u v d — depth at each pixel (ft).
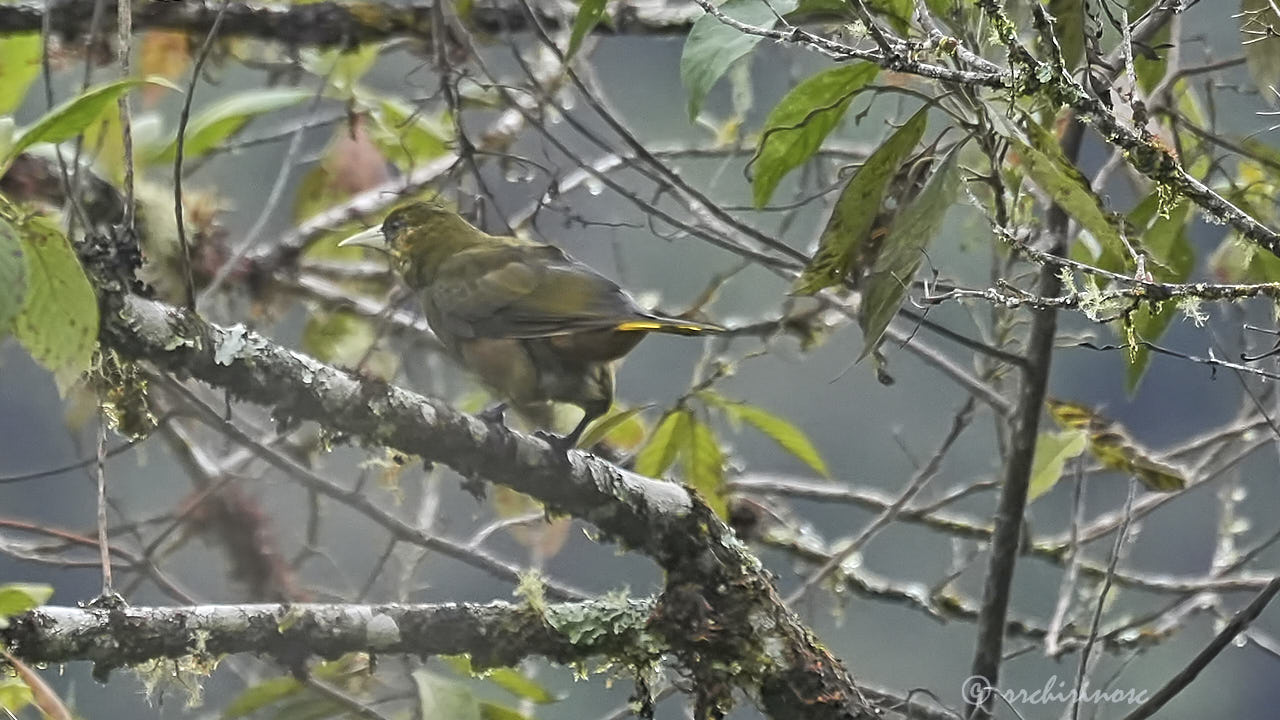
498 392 31.37
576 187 38.75
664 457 33.81
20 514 61.21
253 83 49.14
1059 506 62.13
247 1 36.35
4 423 60.95
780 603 27.73
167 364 22.66
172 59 37.93
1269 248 22.40
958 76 22.15
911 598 39.19
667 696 31.40
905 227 24.73
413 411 24.32
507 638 26.53
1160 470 34.63
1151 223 29.53
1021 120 25.14
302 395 23.41
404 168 40.57
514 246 31.99
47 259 20.04
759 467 63.16
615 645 26.81
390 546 33.78
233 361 22.97
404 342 40.68
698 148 39.50
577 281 30.25
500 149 40.01
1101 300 21.49
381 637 25.98
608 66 57.93
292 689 28.53
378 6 36.45
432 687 26.89
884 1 25.58
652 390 61.11
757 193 27.43
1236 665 64.75
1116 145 22.68
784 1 25.09
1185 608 39.34
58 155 23.08
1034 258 21.80
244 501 37.68
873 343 24.82
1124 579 37.32
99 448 24.12
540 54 39.32
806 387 62.80
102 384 24.11
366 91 39.52
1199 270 38.40
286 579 37.52
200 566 49.73
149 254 35.65
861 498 39.17
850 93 26.27
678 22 38.19
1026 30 28.09
